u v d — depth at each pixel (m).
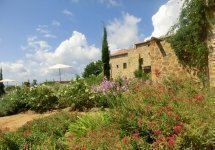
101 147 6.08
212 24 12.11
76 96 14.10
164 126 5.97
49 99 15.47
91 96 13.79
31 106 15.88
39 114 14.70
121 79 14.02
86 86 14.52
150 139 6.11
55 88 16.19
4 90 37.47
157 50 14.38
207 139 5.83
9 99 16.48
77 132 8.08
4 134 7.69
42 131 8.73
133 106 6.68
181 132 5.70
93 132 6.89
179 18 13.34
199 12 12.43
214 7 11.95
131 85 10.41
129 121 6.38
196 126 5.90
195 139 5.71
